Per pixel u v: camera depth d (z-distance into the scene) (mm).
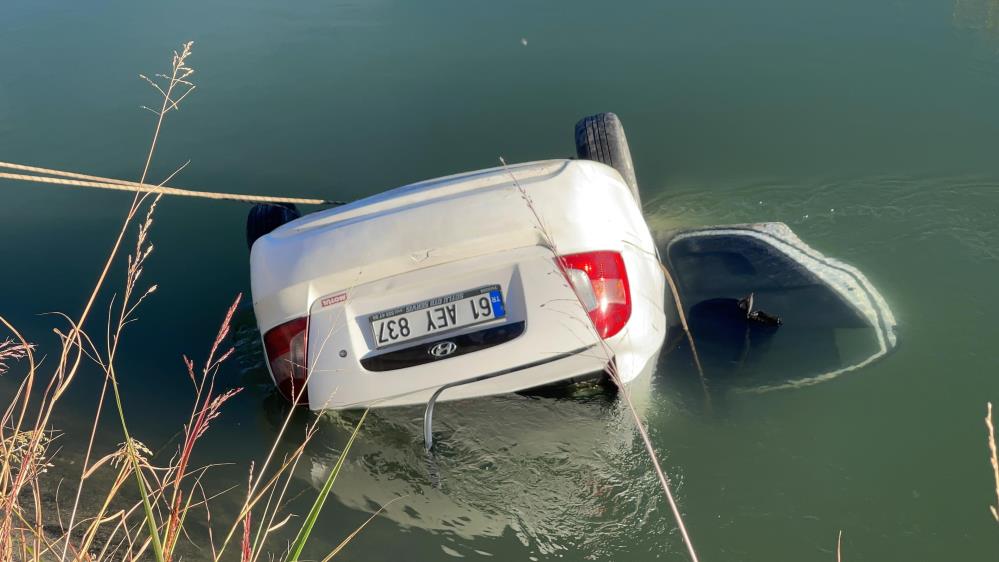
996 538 3111
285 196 6559
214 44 9117
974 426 3596
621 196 4465
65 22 10109
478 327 3742
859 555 3094
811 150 6406
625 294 3820
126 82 8562
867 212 5543
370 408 3834
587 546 3242
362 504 3566
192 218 6496
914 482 3350
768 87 7309
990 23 8039
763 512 3287
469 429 3740
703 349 4043
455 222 3943
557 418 3742
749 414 3691
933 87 7086
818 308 4312
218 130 7586
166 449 4164
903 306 4441
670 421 3686
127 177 7031
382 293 3795
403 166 6801
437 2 9547
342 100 7809
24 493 3764
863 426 3605
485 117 7309
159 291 5656
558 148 6805
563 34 8508
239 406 4398
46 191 7027
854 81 7273
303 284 3883
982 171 5906
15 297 5730
